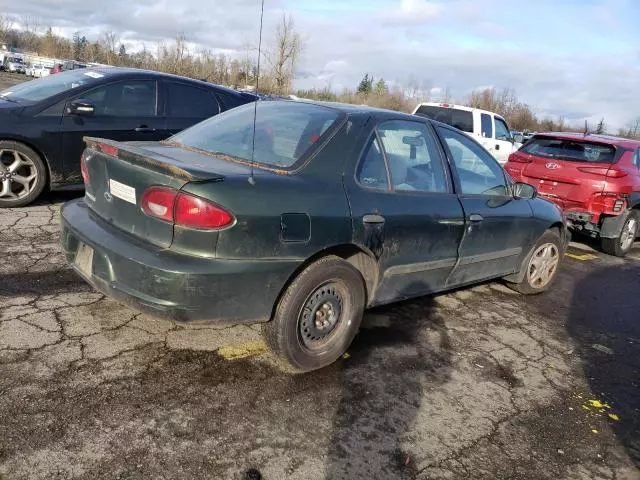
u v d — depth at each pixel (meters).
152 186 2.80
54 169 5.84
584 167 7.26
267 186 2.89
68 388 2.81
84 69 6.71
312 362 3.27
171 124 6.56
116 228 3.05
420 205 3.67
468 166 4.31
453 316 4.52
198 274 2.68
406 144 3.78
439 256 3.92
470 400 3.26
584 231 7.51
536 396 3.43
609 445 3.02
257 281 2.86
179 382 3.00
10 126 5.49
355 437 2.76
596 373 3.88
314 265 3.11
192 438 2.58
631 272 6.93
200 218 2.68
